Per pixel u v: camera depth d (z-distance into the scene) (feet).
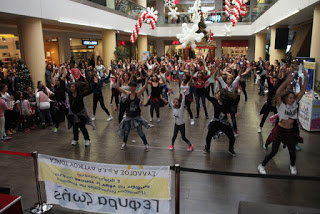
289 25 57.47
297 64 28.73
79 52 78.48
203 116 31.76
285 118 15.81
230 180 15.83
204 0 106.83
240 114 32.42
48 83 39.70
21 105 26.16
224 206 13.14
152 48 108.17
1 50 53.52
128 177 11.30
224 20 85.71
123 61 64.85
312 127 24.38
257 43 77.77
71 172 12.06
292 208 10.02
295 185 15.20
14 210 10.62
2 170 17.76
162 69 35.96
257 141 22.67
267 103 23.58
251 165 17.87
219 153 20.10
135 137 24.35
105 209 12.02
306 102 24.90
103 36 62.64
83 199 12.19
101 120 30.58
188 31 31.48
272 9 53.21
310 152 19.90
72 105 21.24
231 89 23.18
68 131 26.73
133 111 20.17
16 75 35.32
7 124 25.46
